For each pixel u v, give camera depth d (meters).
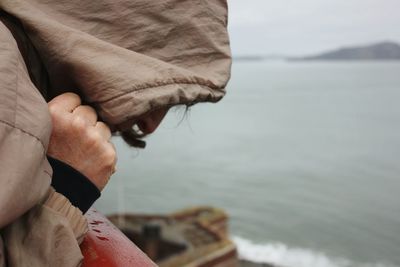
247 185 51.88
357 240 34.53
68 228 1.13
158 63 1.40
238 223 39.25
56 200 1.17
